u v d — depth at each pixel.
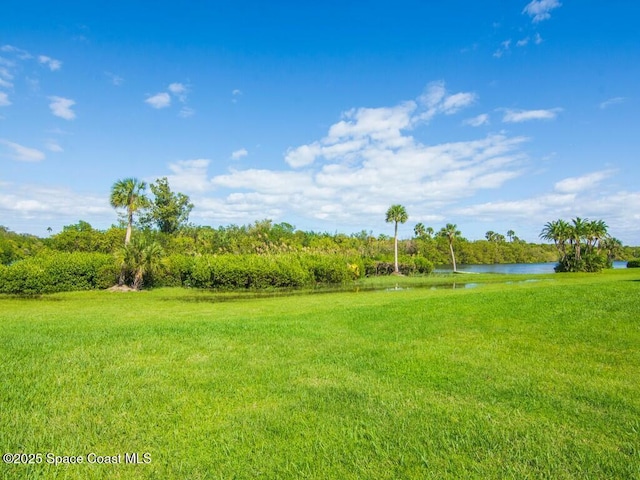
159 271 35.31
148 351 7.80
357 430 4.37
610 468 3.59
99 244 52.91
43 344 8.21
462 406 5.09
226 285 36.88
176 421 4.58
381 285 42.06
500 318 11.52
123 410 4.86
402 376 6.39
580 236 63.97
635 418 4.70
